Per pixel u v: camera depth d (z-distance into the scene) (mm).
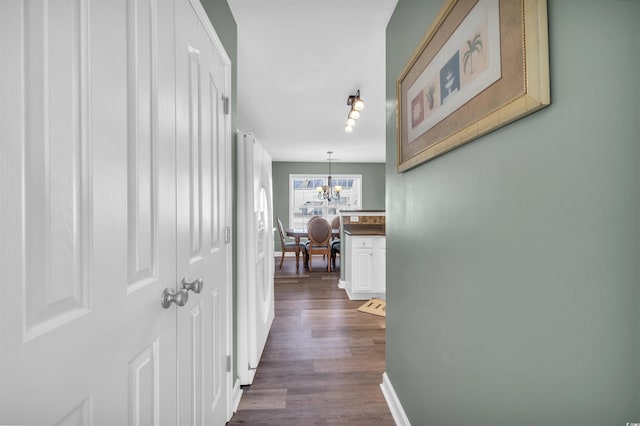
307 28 2018
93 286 597
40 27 495
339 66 2604
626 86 461
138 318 752
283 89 3146
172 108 950
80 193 570
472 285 900
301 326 2875
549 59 592
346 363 2164
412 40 1375
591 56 510
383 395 1786
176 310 970
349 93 3268
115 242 663
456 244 995
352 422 1556
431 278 1194
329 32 2068
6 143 445
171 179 938
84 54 581
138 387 753
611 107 480
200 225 1195
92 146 595
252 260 1974
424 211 1263
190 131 1107
